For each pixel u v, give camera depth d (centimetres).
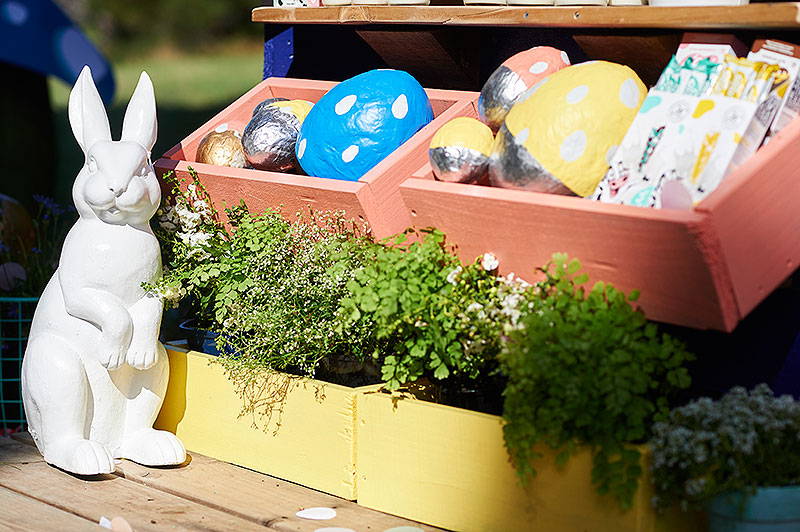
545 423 233
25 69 621
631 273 236
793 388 267
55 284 301
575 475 236
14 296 405
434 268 262
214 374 308
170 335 346
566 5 281
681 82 255
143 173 294
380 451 270
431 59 340
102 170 287
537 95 264
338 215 288
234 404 304
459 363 262
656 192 243
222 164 329
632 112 259
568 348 230
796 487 222
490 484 250
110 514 267
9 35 589
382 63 366
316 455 285
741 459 220
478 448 251
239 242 305
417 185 265
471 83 346
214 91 1311
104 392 299
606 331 230
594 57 297
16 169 619
